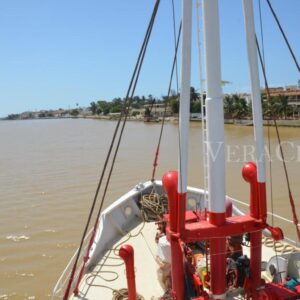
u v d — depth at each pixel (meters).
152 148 40.03
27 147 45.91
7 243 13.22
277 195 17.52
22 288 10.40
